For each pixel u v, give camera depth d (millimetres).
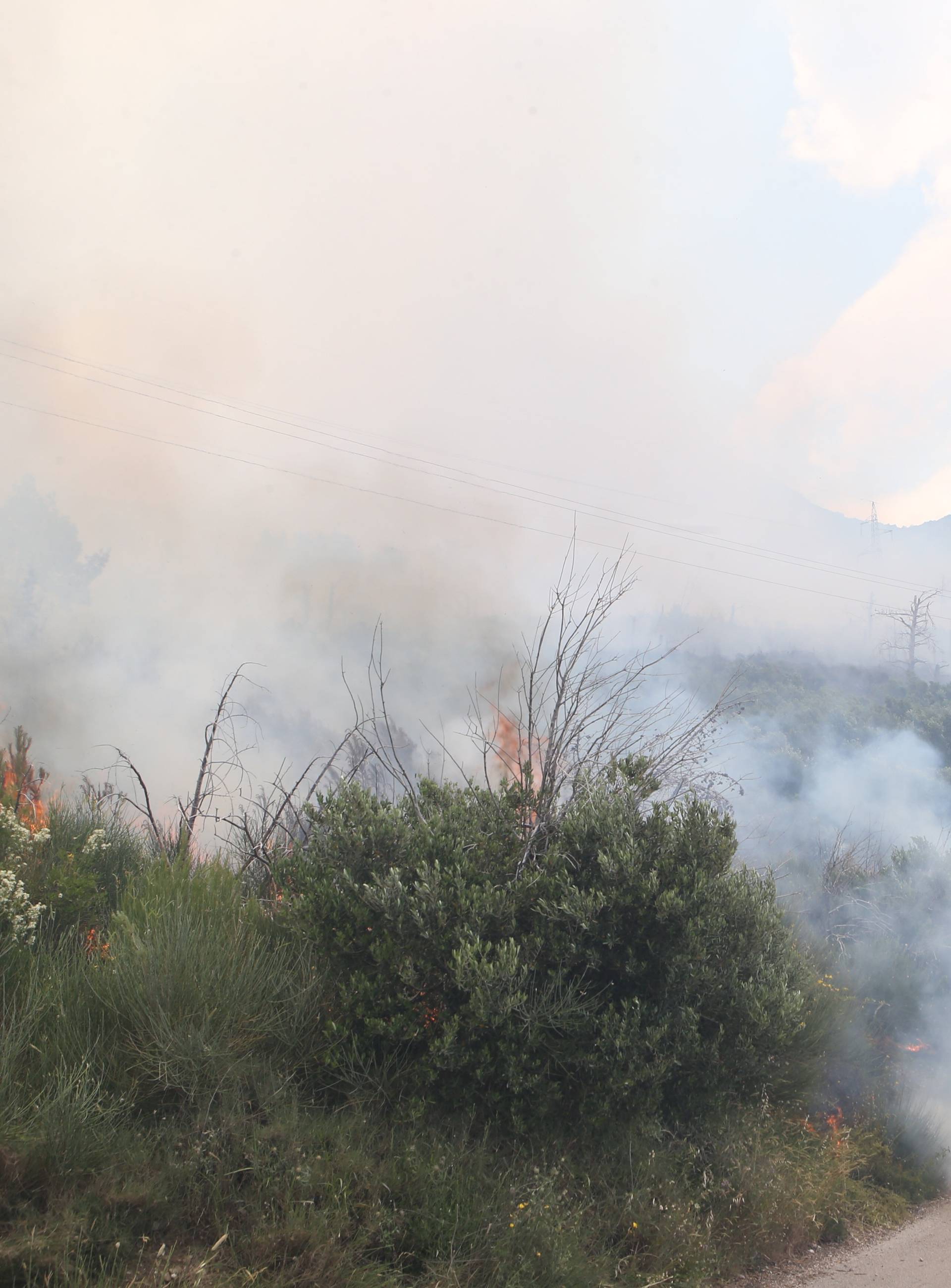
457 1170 3834
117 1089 3748
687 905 4625
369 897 4398
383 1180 3670
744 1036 4691
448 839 4871
